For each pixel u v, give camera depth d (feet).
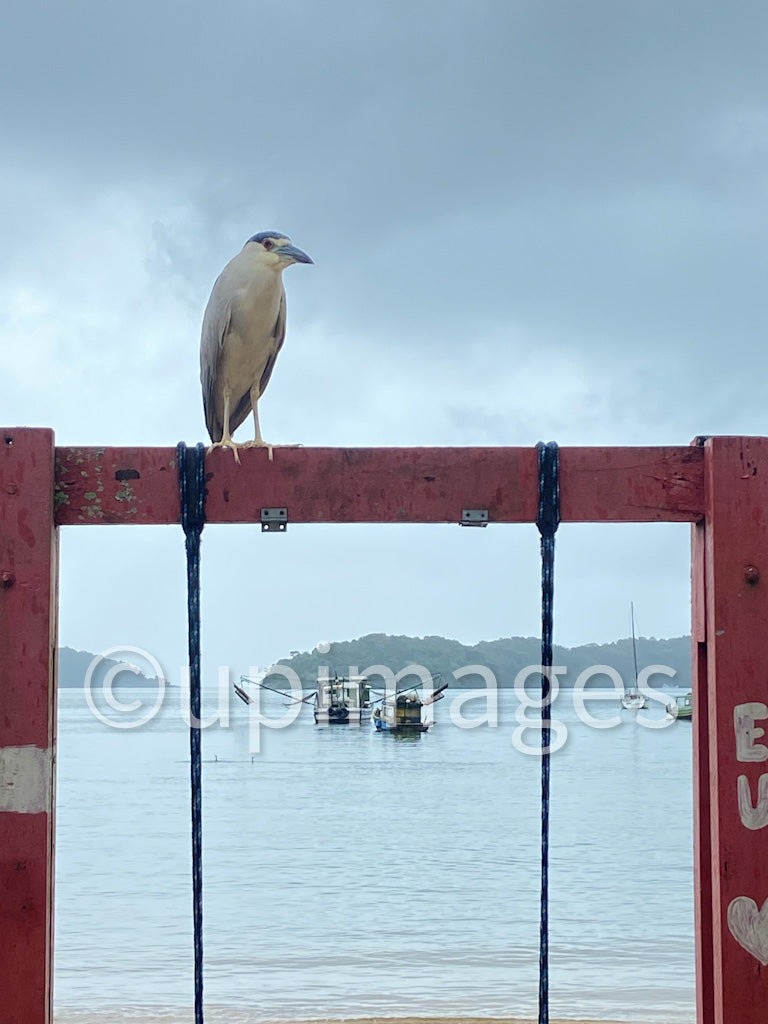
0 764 18.01
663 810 123.65
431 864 87.10
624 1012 43.27
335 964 52.54
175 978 49.55
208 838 101.96
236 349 23.77
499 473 19.40
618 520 19.36
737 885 18.24
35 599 18.26
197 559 19.16
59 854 92.53
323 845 97.25
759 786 18.40
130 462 19.13
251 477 19.27
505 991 47.14
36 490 18.45
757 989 18.08
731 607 18.69
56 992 46.93
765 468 18.92
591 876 80.84
